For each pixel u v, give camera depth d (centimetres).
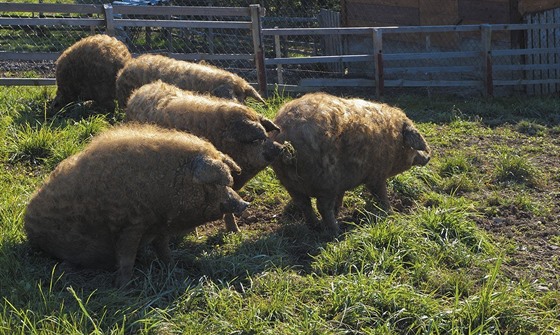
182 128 656
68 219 566
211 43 1560
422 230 673
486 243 674
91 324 516
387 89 1359
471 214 739
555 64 1305
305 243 676
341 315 546
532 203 789
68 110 998
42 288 560
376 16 1472
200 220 571
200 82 820
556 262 659
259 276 594
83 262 590
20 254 598
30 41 1526
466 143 1002
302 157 650
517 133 1060
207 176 542
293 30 1202
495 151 970
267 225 724
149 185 550
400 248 645
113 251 579
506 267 644
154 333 510
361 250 636
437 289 595
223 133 642
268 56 1650
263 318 543
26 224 590
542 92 1357
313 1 1861
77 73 979
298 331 520
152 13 1128
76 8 1099
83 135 874
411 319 550
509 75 1357
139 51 1556
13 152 821
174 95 702
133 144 557
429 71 1269
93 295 552
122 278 567
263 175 808
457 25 1316
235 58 1172
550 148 998
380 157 711
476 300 566
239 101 826
